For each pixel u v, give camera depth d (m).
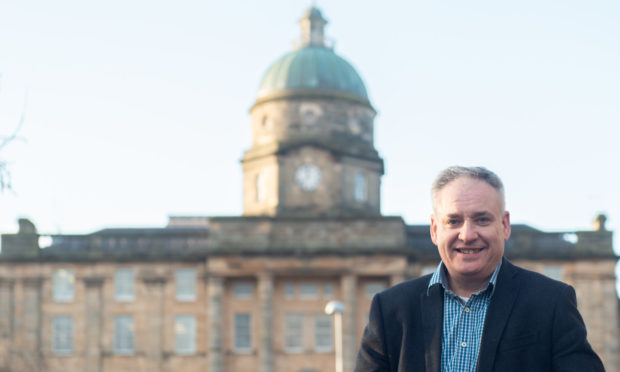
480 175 5.96
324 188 74.69
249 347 71.44
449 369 5.92
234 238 71.50
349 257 70.69
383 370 6.24
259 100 77.88
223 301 71.56
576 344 5.76
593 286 72.19
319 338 71.44
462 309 6.02
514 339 5.79
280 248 70.69
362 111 78.12
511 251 72.62
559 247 73.25
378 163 77.38
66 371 71.50
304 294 72.19
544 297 5.88
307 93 76.56
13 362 60.44
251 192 76.81
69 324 72.19
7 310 71.88
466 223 5.87
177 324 72.00
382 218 71.38
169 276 72.38
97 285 72.38
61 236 73.62
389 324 6.22
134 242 73.06
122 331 72.12
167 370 71.31
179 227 85.38
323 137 76.25
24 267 72.38
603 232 72.56
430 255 71.31
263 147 76.38
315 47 80.81
